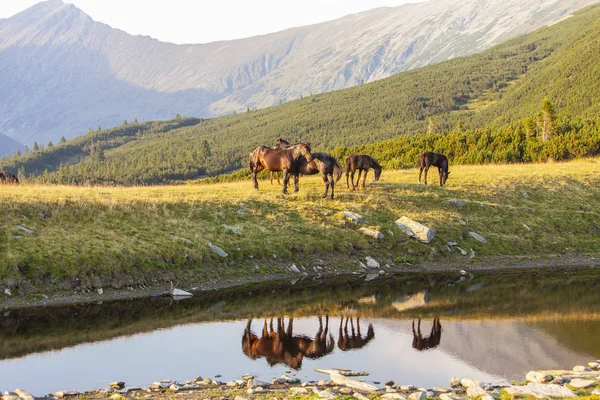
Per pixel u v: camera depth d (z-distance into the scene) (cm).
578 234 3875
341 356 1623
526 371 1533
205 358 1566
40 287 2116
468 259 3300
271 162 3553
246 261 2766
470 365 1573
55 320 1894
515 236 3666
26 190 2980
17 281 2084
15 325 1822
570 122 10744
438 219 3594
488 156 7831
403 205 3722
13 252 2188
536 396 1213
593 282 2870
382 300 2375
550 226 3878
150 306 2131
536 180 4675
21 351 1584
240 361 1550
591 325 2014
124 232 2634
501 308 2266
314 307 2217
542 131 9238
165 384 1324
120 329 1825
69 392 1256
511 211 3972
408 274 2995
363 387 1325
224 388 1309
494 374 1507
